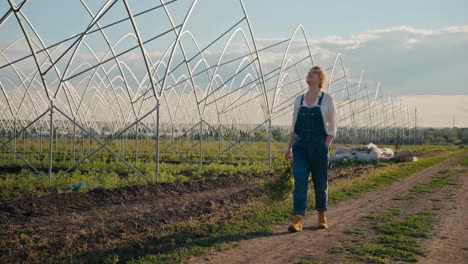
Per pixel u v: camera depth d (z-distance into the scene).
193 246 7.09
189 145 40.28
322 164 8.26
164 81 15.53
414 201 12.46
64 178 15.33
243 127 41.91
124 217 9.82
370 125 50.12
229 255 6.68
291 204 10.91
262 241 7.52
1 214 9.86
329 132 8.16
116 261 6.19
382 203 12.07
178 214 10.12
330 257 6.58
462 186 16.28
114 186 14.51
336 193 13.53
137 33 14.06
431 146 74.25
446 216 10.12
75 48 15.02
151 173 17.72
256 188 14.63
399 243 7.41
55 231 8.34
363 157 30.81
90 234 7.93
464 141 93.31
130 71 27.06
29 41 13.48
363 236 7.94
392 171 22.55
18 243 7.27
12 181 14.55
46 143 39.91
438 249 7.20
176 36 15.29
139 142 41.06
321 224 8.60
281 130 45.25
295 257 6.56
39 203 11.04
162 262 6.23
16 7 12.52
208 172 20.72
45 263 6.23
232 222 8.85
